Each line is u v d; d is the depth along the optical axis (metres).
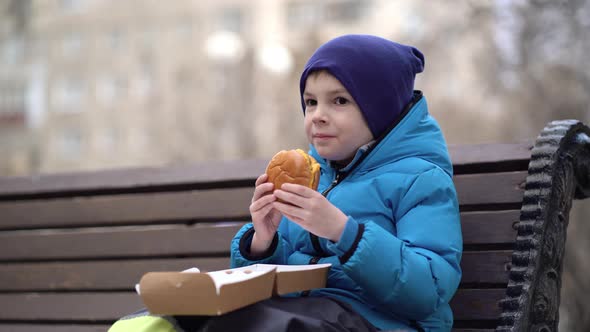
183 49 27.83
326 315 1.75
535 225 2.14
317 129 2.15
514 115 8.64
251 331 1.63
